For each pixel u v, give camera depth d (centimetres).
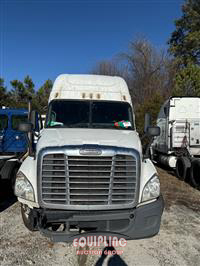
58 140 307
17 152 830
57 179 281
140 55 2380
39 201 282
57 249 319
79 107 431
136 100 2272
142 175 305
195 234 368
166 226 395
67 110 426
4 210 455
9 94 1972
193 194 581
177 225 399
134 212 286
